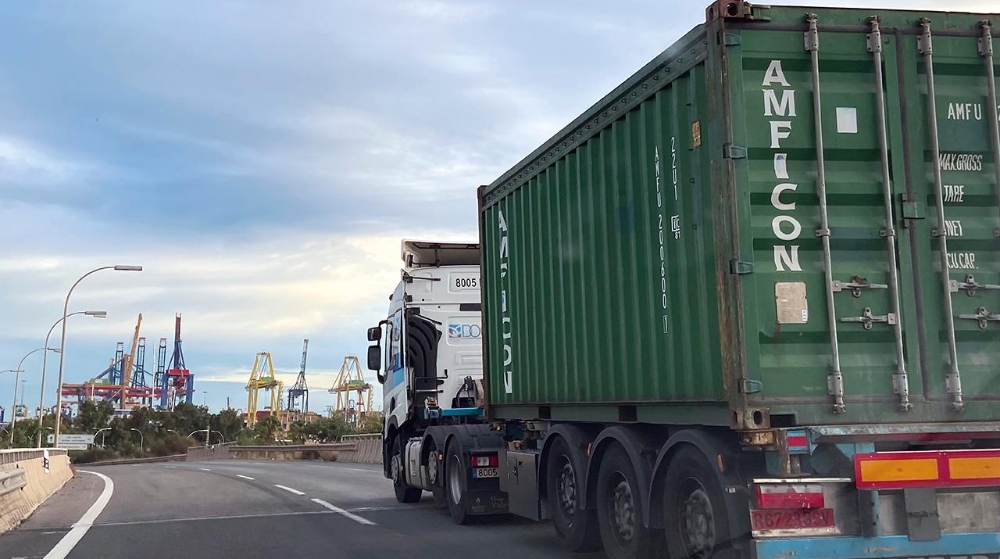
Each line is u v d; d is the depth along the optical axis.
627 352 8.23
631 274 8.13
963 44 6.66
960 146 6.58
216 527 12.82
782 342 6.23
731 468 6.51
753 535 6.04
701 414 6.97
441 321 15.29
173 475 30.81
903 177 6.45
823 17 6.48
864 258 6.38
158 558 10.06
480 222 12.67
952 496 6.16
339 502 16.50
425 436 14.14
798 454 6.10
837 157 6.45
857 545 6.03
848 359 6.28
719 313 6.38
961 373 6.38
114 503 18.05
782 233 6.30
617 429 8.23
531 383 10.77
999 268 6.54
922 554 6.04
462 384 15.13
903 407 6.22
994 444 6.43
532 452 10.64
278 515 14.27
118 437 137.38
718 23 6.41
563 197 9.78
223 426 155.88
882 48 6.55
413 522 13.08
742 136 6.33
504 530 12.02
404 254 15.59
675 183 7.29
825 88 6.47
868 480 6.00
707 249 6.77
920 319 6.35
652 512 7.57
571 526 9.43
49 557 10.25
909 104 6.53
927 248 6.44
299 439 114.88
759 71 6.43
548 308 10.21
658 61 7.47
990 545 6.10
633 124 8.10
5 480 14.14
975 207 6.57
